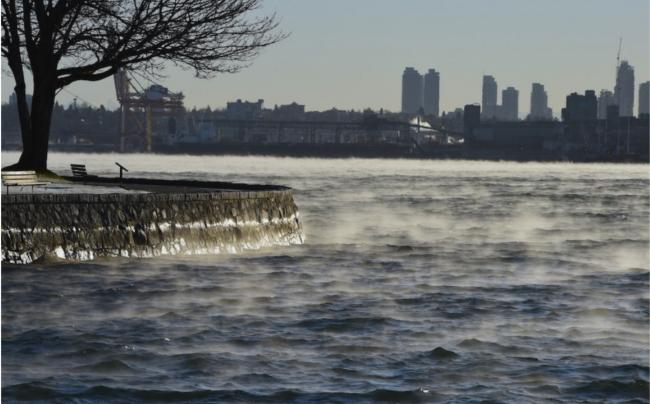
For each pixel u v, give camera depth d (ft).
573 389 90.43
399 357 100.22
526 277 163.32
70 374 91.50
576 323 120.16
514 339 109.70
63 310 119.96
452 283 153.58
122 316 117.70
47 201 145.38
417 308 128.57
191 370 93.56
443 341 107.86
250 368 94.68
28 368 93.45
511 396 87.86
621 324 119.85
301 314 121.80
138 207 153.69
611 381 92.17
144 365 95.25
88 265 146.10
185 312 121.29
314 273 156.35
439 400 86.22
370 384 90.43
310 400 85.35
